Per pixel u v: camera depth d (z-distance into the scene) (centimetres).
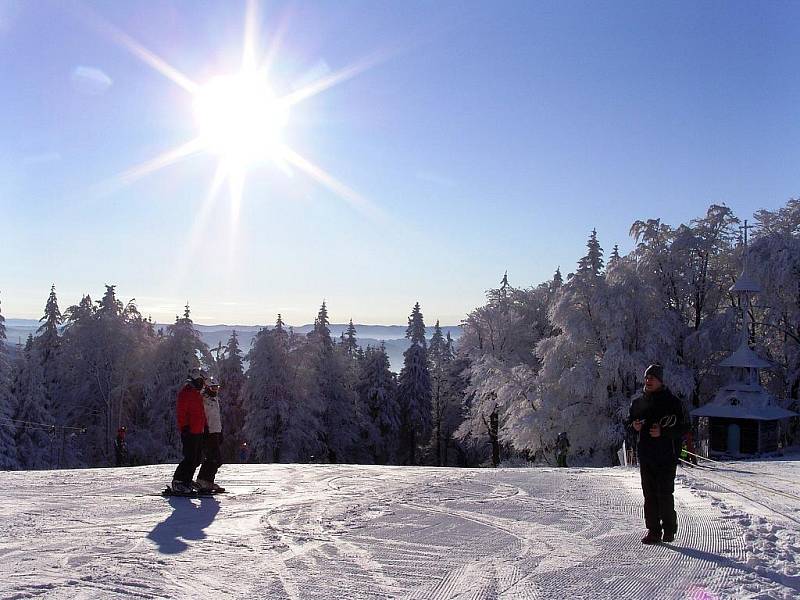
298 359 5572
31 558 655
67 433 5303
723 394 3556
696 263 4331
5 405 4534
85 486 1151
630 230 4428
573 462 4081
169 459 5222
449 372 7162
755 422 3369
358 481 1241
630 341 4038
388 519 866
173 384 5434
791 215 4444
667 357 3953
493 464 5128
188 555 670
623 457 2162
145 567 623
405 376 7269
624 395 3944
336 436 6412
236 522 841
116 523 833
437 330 8781
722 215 4275
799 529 775
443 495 1065
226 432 5866
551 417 3962
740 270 4334
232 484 1202
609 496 1059
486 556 675
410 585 573
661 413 724
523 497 1048
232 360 6075
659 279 4347
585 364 3850
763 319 4381
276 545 715
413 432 7200
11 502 985
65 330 5741
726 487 1159
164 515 888
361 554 681
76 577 588
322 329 6662
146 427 5638
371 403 6988
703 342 4000
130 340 5547
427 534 777
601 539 752
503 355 5353
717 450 3469
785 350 4206
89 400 5531
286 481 1245
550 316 4219
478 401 5116
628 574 605
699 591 550
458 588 564
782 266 4044
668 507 721
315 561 652
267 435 5503
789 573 599
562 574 607
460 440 6178
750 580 579
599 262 4753
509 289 5959
